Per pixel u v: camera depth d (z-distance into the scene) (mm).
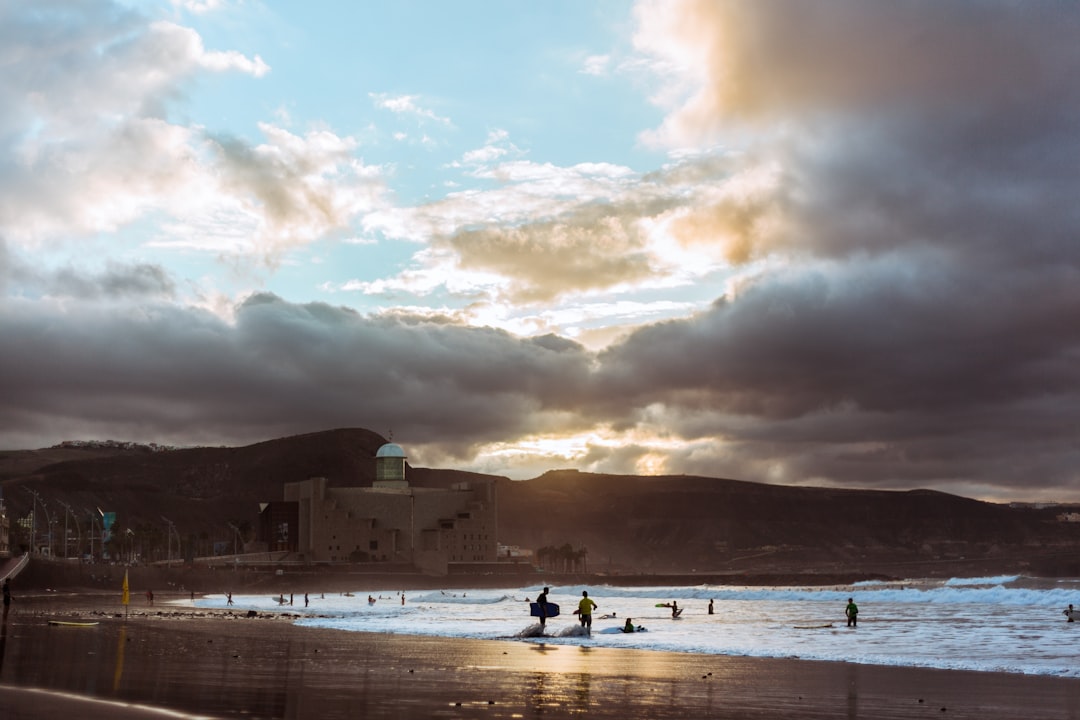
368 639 61750
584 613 67000
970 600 183625
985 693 36031
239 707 28406
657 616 122625
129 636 58906
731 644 62594
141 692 31156
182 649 49469
